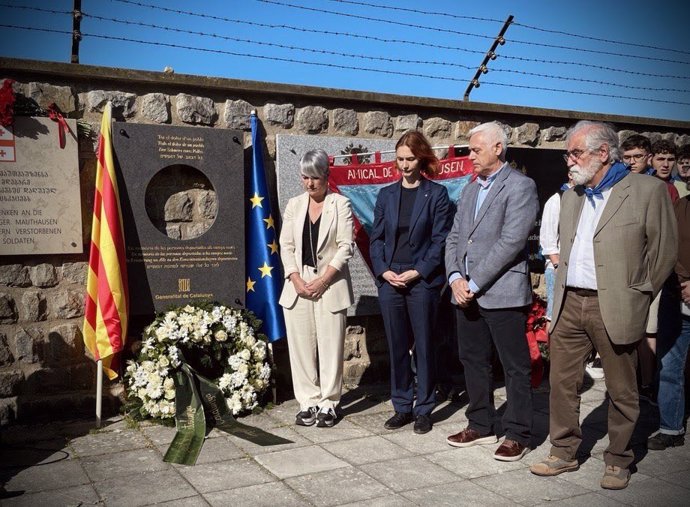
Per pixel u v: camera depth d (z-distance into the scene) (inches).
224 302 190.5
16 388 172.6
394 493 126.0
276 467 139.1
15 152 167.2
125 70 177.8
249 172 197.5
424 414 164.2
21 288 173.2
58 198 172.9
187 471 136.9
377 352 218.8
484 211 147.0
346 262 170.9
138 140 179.0
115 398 181.2
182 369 171.2
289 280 173.6
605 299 126.1
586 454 148.5
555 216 192.2
